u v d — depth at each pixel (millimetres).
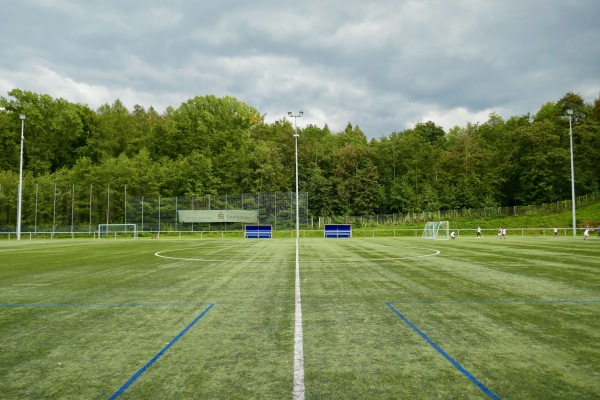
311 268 13914
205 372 4320
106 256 20000
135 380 4125
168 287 10070
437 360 4625
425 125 97250
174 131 81688
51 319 6848
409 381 4020
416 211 68500
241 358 4758
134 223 49906
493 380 4035
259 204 49781
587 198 60469
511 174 69375
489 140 85750
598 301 7969
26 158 79500
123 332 5984
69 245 31719
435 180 74312
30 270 14117
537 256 17969
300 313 7074
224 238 44188
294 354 4875
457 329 5953
